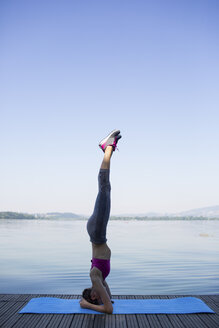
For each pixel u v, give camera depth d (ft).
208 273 26.43
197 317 10.36
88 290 11.27
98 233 11.09
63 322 9.82
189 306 11.25
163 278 24.21
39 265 30.60
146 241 66.74
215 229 145.07
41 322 9.79
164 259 35.78
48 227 146.00
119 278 24.26
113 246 53.67
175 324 9.71
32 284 21.74
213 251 45.55
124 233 103.30
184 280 23.41
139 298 12.53
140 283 22.31
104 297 10.69
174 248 50.14
